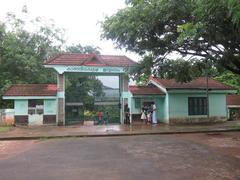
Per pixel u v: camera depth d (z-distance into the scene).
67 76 31.14
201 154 13.90
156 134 21.81
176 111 30.02
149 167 11.38
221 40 16.03
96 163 12.13
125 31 18.52
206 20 13.71
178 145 16.52
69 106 29.38
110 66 28.91
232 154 13.90
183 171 10.76
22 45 36.31
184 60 24.31
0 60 34.84
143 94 29.84
